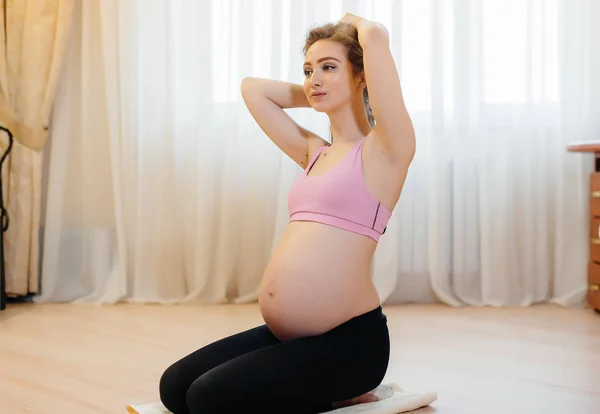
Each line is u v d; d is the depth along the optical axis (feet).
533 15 10.70
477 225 10.91
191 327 8.94
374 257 10.81
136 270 10.83
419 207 10.91
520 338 8.32
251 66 10.73
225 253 10.76
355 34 5.16
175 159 10.89
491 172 10.79
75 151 10.99
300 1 10.59
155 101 10.79
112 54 10.66
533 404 5.70
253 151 10.82
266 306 4.90
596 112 10.73
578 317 9.73
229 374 4.42
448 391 6.07
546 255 10.87
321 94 5.16
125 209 10.89
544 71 10.73
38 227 10.73
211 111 10.73
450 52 10.75
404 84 10.75
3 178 10.59
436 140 10.64
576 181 10.78
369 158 5.00
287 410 4.67
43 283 10.78
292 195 5.20
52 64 10.54
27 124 10.56
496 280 10.77
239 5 10.66
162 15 10.72
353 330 4.84
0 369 6.80
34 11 10.53
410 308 10.47
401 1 10.55
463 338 8.32
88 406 5.66
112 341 8.09
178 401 4.90
